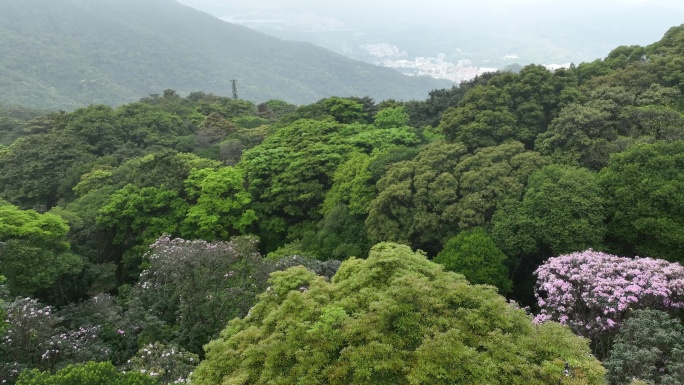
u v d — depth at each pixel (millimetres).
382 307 6367
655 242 12203
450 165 17062
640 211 12250
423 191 16094
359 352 5793
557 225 12711
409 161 18281
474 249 12922
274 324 6984
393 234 15812
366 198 18328
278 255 17078
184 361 10617
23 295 14617
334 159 22469
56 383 6965
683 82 18547
